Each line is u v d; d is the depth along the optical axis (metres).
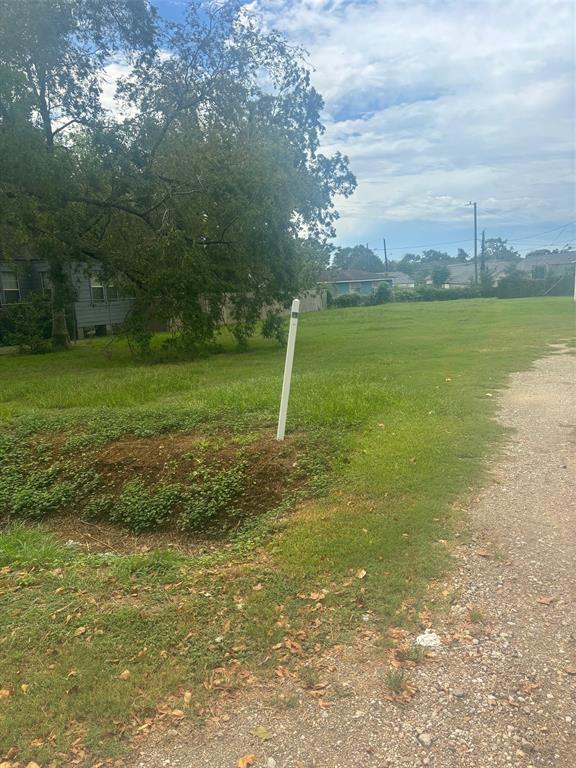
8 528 5.71
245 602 3.61
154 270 16.94
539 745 2.49
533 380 10.48
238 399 8.56
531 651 3.09
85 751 2.55
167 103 17.19
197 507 5.45
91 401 9.88
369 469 5.68
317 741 2.55
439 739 2.54
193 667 3.04
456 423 7.30
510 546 4.20
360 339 19.91
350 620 3.39
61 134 17.84
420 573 3.84
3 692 2.91
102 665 3.08
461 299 57.69
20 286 27.67
